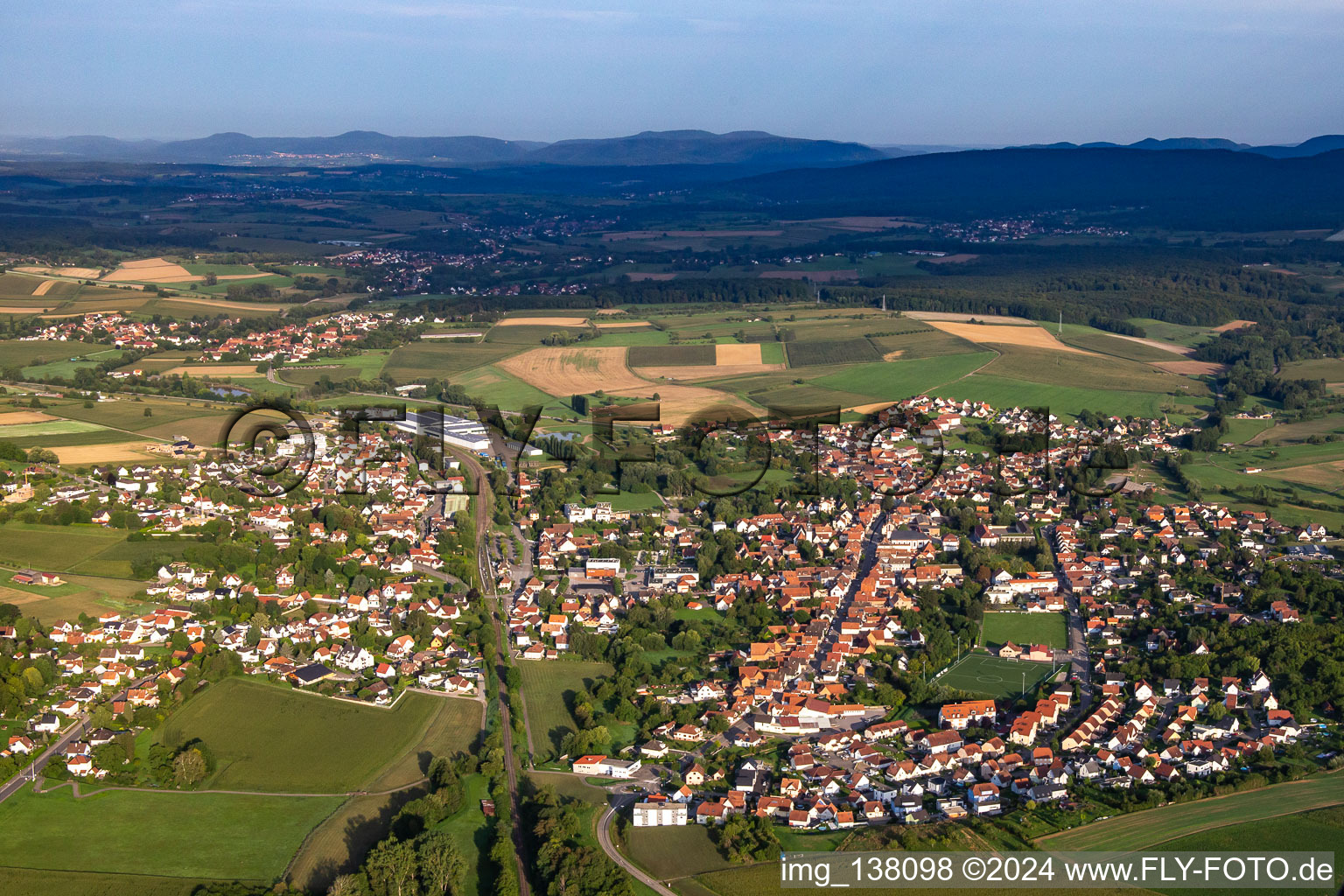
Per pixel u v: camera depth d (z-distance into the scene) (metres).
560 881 189.88
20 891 188.88
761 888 192.50
